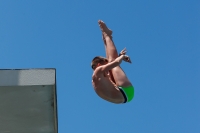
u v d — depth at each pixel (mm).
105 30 13688
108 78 12805
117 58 12727
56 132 16844
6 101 15531
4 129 16672
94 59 13266
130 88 12867
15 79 15008
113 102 12805
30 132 16812
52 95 15500
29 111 16000
